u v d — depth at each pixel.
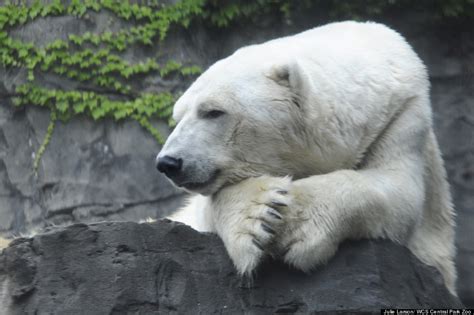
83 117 18.45
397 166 11.03
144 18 18.58
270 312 9.80
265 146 10.81
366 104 11.10
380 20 18.31
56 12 18.47
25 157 18.53
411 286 10.33
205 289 9.85
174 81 18.55
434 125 17.98
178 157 10.52
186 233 10.10
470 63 18.11
